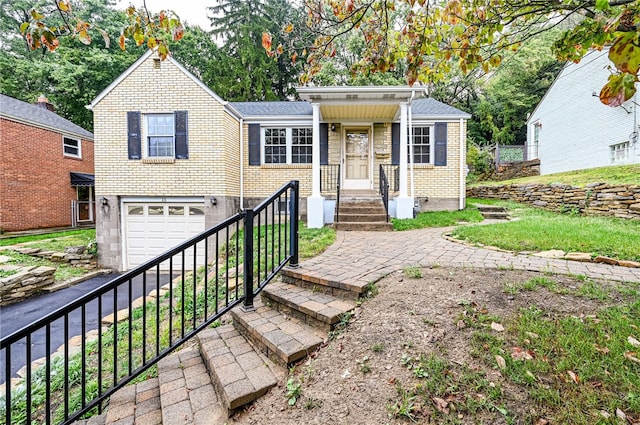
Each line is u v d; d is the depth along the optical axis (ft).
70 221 45.21
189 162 29.35
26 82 57.41
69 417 7.00
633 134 31.01
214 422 6.37
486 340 6.77
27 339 6.28
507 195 36.99
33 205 39.65
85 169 48.03
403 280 10.34
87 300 7.13
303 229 24.54
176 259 29.68
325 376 6.70
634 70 3.80
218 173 29.30
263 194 34.06
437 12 8.34
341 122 33.30
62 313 6.74
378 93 25.09
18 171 37.78
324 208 28.27
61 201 43.75
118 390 8.16
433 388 5.68
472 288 9.30
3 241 32.35
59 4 7.21
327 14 9.77
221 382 7.02
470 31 8.40
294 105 38.99
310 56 9.98
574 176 32.07
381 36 9.16
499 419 5.02
